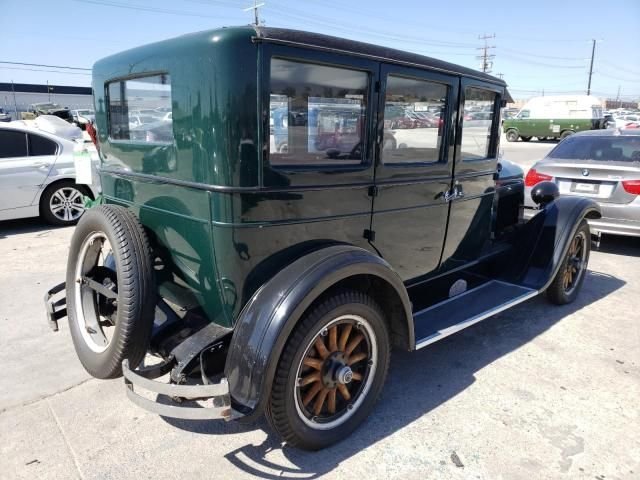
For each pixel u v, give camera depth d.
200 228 2.37
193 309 2.68
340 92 2.51
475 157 3.53
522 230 4.25
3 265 5.33
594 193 5.89
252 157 2.22
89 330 2.90
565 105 25.70
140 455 2.51
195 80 2.23
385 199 2.85
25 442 2.58
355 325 2.55
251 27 2.20
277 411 2.31
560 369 3.41
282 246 2.43
